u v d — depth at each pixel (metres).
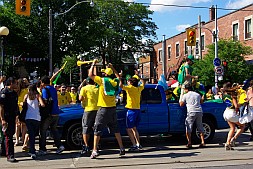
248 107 9.37
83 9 42.06
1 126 8.94
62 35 42.69
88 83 8.98
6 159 8.74
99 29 44.56
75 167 7.73
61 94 12.56
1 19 38.72
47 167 7.79
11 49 40.56
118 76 8.73
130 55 58.69
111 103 8.53
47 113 8.97
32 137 8.70
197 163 7.93
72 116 9.65
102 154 9.19
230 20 34.12
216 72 21.33
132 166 7.74
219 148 9.84
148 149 9.84
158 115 10.11
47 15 40.84
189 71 10.88
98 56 54.47
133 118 9.29
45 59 37.47
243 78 25.89
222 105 10.77
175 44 47.81
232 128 9.48
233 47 26.61
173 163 7.98
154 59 57.72
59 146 9.22
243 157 8.48
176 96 10.81
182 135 11.84
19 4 16.38
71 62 42.53
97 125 8.51
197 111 9.73
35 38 41.56
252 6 30.70
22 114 8.71
